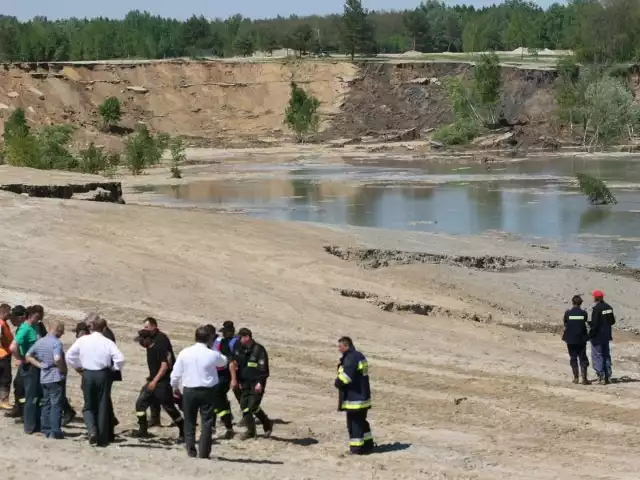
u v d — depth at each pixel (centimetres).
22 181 4250
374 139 12706
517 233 4831
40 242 3155
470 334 2581
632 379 2058
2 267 2825
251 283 2911
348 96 14462
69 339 2128
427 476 1222
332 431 1530
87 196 4266
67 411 1457
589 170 8506
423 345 2380
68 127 11262
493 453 1404
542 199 6325
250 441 1430
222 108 14450
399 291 3005
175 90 14525
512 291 3192
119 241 3284
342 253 3478
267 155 11150
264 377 1448
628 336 2778
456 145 11444
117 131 13212
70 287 2705
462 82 13688
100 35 18812
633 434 1559
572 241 4559
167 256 3147
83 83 13988
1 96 12900
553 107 12588
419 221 5331
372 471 1240
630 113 11212
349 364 1356
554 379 2031
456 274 3322
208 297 2719
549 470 1302
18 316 1509
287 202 6341
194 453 1259
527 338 2614
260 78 14888
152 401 1388
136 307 2547
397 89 14488
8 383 1535
